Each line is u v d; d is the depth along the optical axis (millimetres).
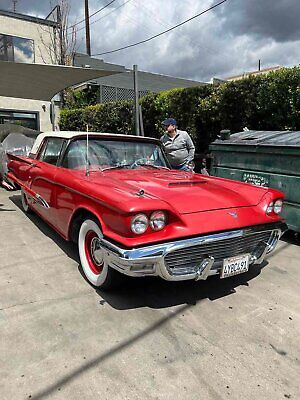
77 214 3006
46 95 10031
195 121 8039
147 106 9422
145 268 2277
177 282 2984
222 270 2537
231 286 2938
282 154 4121
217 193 2848
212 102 7426
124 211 2225
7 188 7039
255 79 6551
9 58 14273
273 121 6320
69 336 2195
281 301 2699
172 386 1798
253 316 2477
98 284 2758
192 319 2422
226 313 2508
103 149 3621
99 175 3199
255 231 2645
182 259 2371
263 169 4402
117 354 2035
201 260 2457
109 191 2537
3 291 2760
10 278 2996
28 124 14812
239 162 4766
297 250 3885
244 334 2260
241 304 2641
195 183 3072
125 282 2729
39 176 3887
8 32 14133
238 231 2518
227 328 2322
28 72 7652
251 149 4516
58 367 1919
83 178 3025
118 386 1791
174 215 2348
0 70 7473
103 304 2596
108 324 2336
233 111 7105
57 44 15898
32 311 2473
